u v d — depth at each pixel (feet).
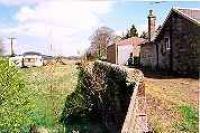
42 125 95.04
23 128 76.43
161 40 124.36
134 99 46.06
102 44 300.20
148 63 143.54
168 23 116.37
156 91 67.00
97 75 99.66
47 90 117.08
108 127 80.64
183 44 107.96
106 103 84.89
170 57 116.47
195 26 102.01
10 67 62.28
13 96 61.98
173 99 58.44
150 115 49.44
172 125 46.34
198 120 47.65
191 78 92.79
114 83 76.07
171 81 87.76
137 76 56.95
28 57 226.79
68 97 114.52
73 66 157.99
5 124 60.44
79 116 101.09
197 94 64.23
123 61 197.16
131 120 40.60
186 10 110.32
